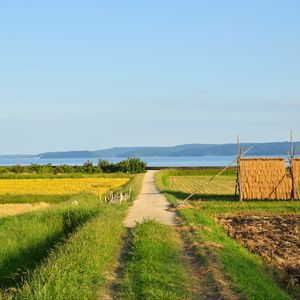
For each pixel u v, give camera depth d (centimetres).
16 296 1109
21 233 2211
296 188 4031
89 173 10519
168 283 1310
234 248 2009
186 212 3128
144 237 1938
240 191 4016
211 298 1235
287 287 1491
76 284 1194
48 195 5269
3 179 8556
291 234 2602
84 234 1784
